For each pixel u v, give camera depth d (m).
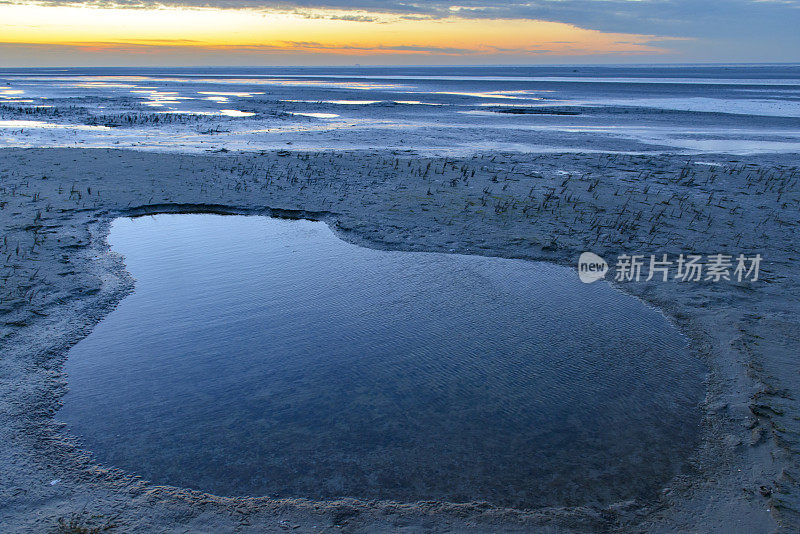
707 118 33.53
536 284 8.34
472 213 11.60
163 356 6.23
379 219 11.17
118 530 3.83
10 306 6.96
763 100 48.66
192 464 4.55
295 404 5.42
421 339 6.72
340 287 8.20
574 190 13.79
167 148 19.64
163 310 7.36
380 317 7.29
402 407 5.39
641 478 4.45
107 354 6.21
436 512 4.08
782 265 8.95
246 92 59.66
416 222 11.02
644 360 6.24
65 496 4.15
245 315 7.29
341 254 9.53
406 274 8.68
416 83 89.50
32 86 67.62
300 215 11.68
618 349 6.48
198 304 7.57
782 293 7.86
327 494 4.25
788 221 11.41
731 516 4.02
